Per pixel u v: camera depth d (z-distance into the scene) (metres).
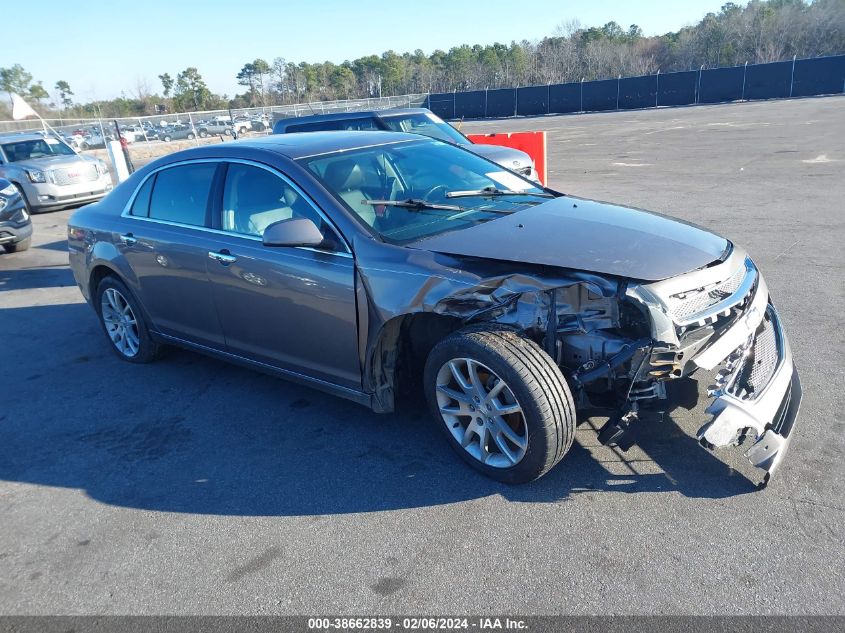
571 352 3.22
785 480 3.21
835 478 3.19
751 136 19.81
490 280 3.12
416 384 4.04
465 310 3.26
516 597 2.63
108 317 5.53
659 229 3.54
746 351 3.27
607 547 2.86
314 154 4.08
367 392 3.73
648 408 3.21
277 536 3.13
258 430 4.18
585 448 3.62
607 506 3.13
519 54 93.25
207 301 4.40
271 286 3.92
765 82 40.34
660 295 2.94
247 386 4.88
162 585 2.87
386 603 2.66
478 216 3.83
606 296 2.97
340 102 37.88
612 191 12.05
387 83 96.44
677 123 27.69
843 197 9.88
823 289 5.93
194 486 3.62
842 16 67.81
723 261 3.28
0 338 6.38
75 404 4.77
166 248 4.54
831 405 3.87
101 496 3.60
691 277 3.06
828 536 2.81
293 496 3.44
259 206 4.06
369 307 3.49
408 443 3.87
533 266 3.11
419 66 100.31
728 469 3.33
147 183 4.90
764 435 3.04
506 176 4.65
